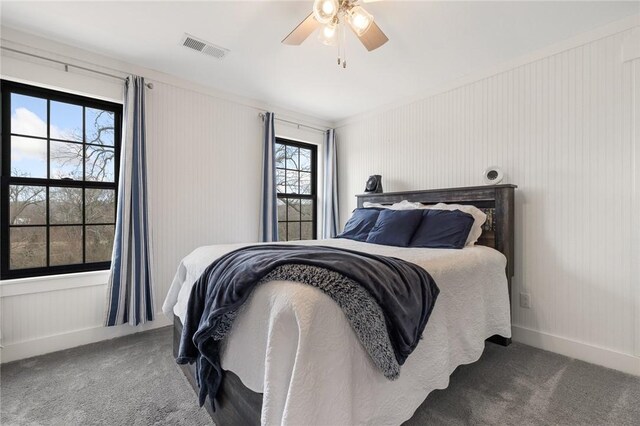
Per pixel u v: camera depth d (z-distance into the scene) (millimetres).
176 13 1917
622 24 1937
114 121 2588
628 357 1907
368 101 3389
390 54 2387
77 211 2412
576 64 2125
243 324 1173
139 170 2475
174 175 2803
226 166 3145
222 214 3119
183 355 1336
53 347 2184
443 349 1457
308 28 1792
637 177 1895
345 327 1008
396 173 3373
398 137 3350
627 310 1927
